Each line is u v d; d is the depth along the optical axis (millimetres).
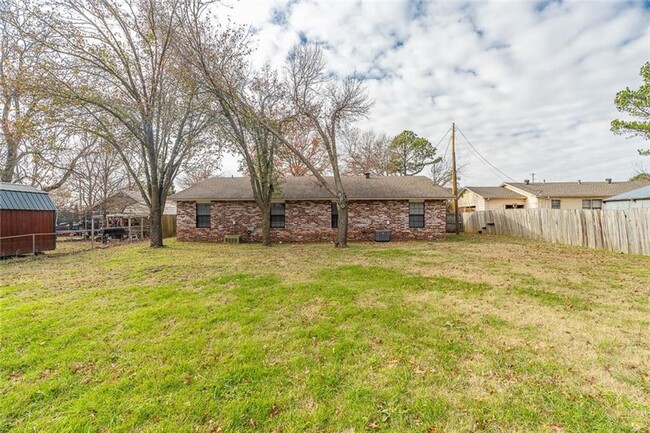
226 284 6102
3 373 2934
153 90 11625
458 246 12219
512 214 16297
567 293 5383
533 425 2176
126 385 2717
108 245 14023
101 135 11438
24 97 10055
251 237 14922
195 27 9914
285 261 8797
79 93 10367
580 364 2992
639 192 13938
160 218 12664
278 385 2697
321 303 4891
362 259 9070
